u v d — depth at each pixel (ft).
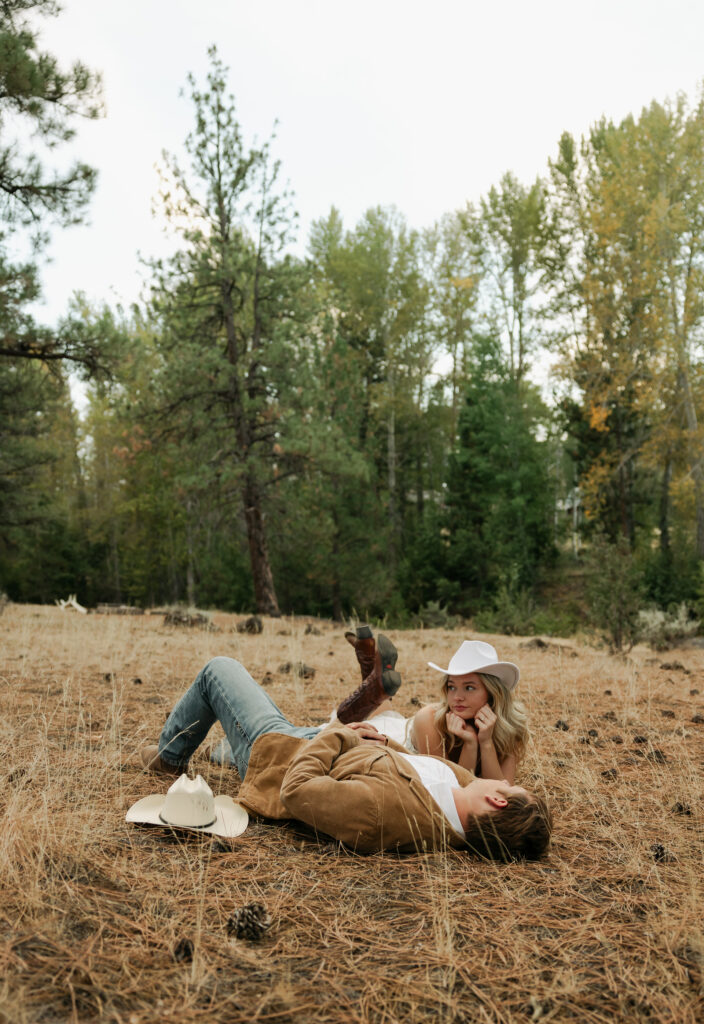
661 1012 6.70
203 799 10.52
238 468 78.02
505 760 11.80
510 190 147.33
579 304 138.72
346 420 103.30
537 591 126.62
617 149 118.52
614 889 9.35
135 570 157.69
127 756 14.28
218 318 84.94
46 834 9.41
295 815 10.41
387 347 144.87
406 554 137.59
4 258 52.06
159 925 7.86
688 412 100.48
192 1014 6.33
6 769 12.48
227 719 12.41
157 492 140.36
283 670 26.30
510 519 129.49
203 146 79.00
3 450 85.15
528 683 25.23
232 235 82.89
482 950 7.72
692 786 13.43
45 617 44.88
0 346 55.93
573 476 171.73
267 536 99.30
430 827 9.96
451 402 172.35
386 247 146.10
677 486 104.53
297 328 84.07
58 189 49.47
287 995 6.61
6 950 7.06
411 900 8.76
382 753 10.49
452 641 42.42
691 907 8.58
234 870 9.37
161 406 79.92
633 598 43.98
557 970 7.36
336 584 109.40
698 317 98.48
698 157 101.81
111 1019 6.18
